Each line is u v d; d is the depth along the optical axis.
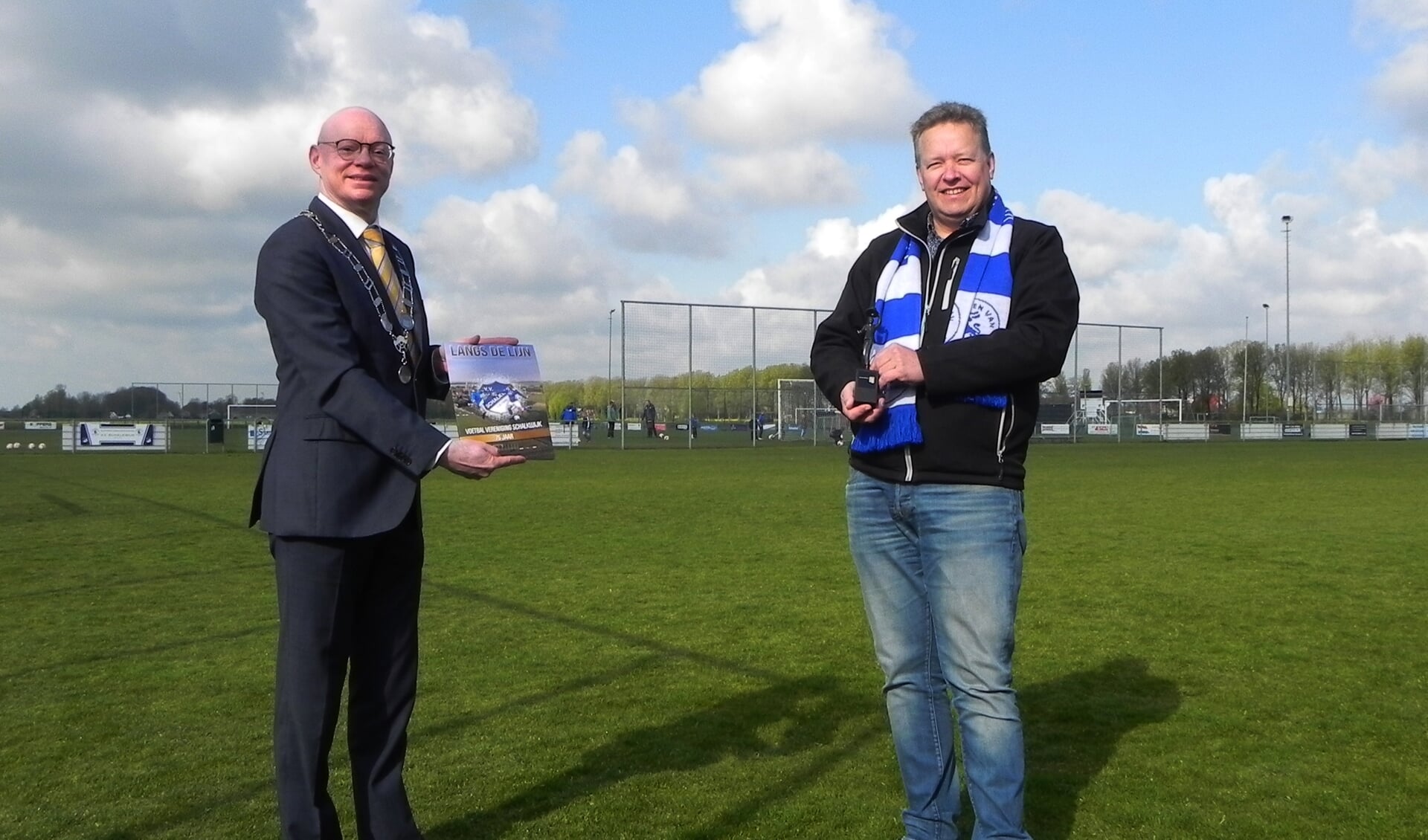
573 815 3.74
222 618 7.09
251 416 39.47
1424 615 7.12
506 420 3.11
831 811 3.76
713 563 9.50
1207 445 43.56
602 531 11.98
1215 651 6.12
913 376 2.99
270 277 2.96
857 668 5.75
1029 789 3.99
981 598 3.03
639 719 4.84
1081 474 22.27
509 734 4.63
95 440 33.72
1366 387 73.25
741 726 4.76
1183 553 10.01
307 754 2.98
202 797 3.90
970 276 3.11
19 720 4.84
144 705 5.06
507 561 9.60
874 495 3.24
